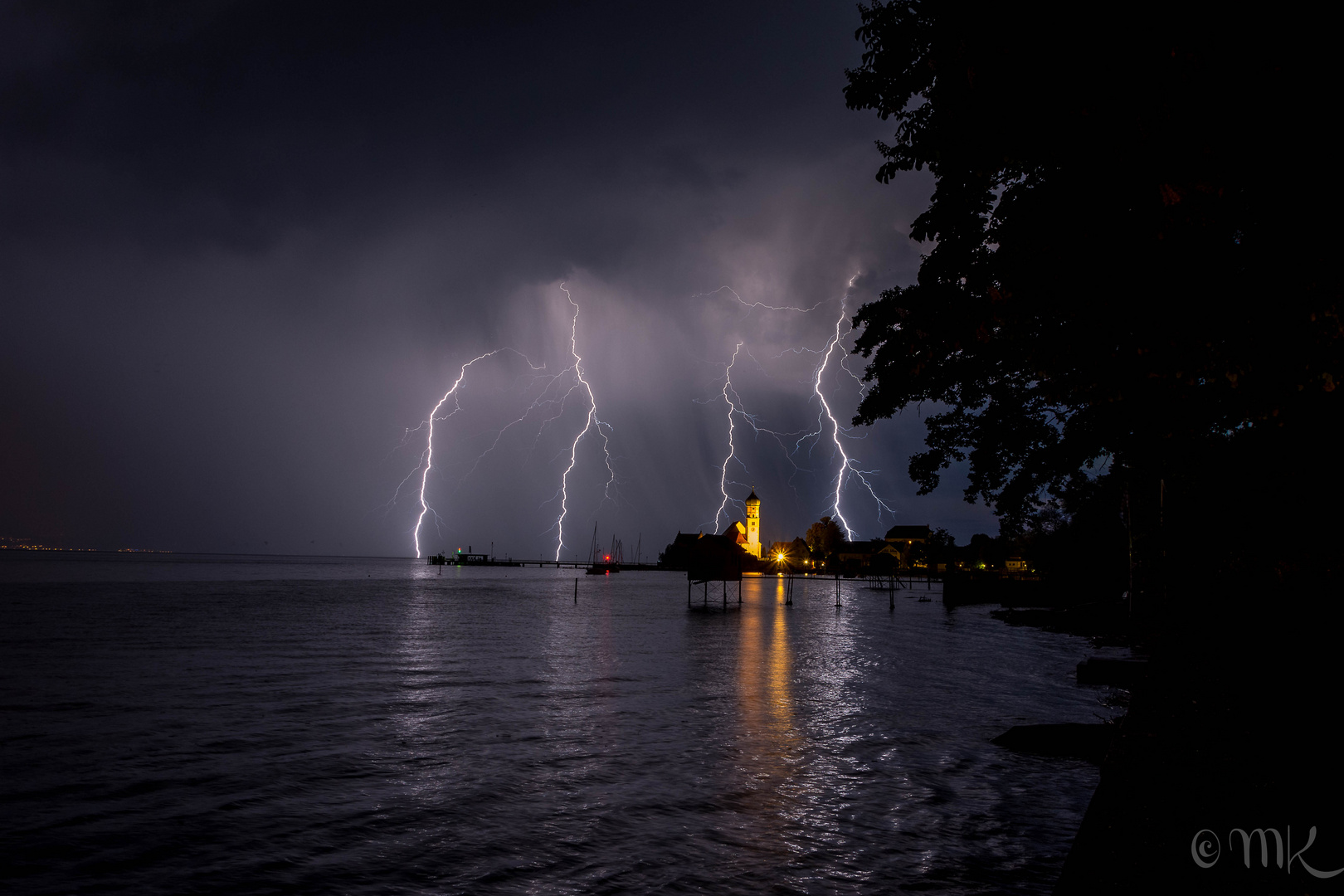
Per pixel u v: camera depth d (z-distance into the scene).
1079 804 10.20
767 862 8.19
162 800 10.27
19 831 9.04
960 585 67.25
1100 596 50.78
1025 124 5.74
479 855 8.41
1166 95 4.82
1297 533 13.35
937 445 19.19
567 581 130.88
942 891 7.41
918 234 8.11
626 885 7.58
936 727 15.20
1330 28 4.24
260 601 55.97
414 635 33.97
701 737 14.15
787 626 43.72
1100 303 6.21
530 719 15.67
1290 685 9.23
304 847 8.61
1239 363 5.65
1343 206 4.56
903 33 7.21
